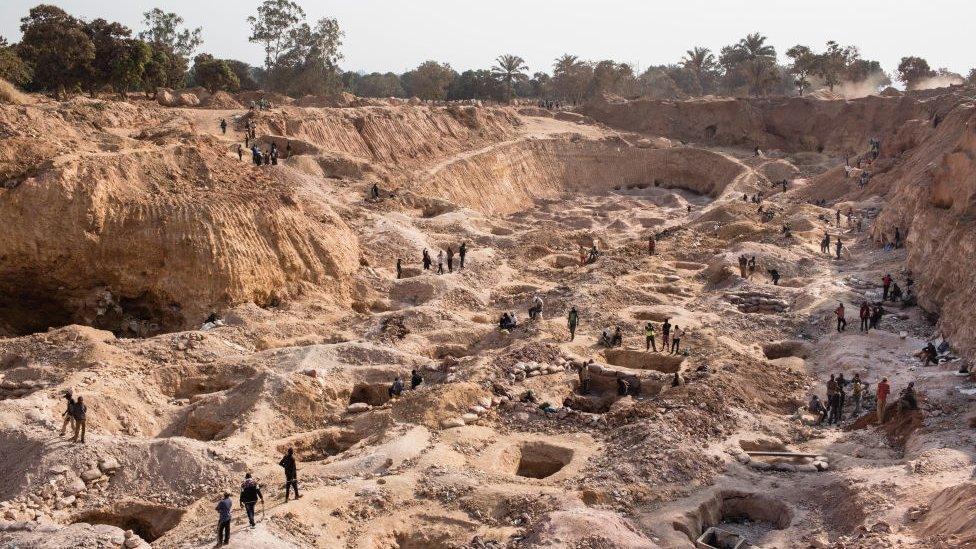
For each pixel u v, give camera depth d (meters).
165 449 22.53
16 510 19.81
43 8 72.00
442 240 54.28
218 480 21.77
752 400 28.22
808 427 26.42
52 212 34.59
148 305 36.62
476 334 36.69
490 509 20.23
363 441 25.03
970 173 36.28
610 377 30.73
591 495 20.77
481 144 90.31
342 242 44.44
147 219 36.56
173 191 38.62
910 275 40.44
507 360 31.05
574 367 31.86
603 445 24.59
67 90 74.69
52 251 34.53
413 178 73.19
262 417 26.17
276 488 21.34
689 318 38.22
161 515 20.89
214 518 19.84
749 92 148.62
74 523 20.23
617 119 115.12
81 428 22.67
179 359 30.81
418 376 29.92
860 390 27.06
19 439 22.52
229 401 27.47
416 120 85.56
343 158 67.81
